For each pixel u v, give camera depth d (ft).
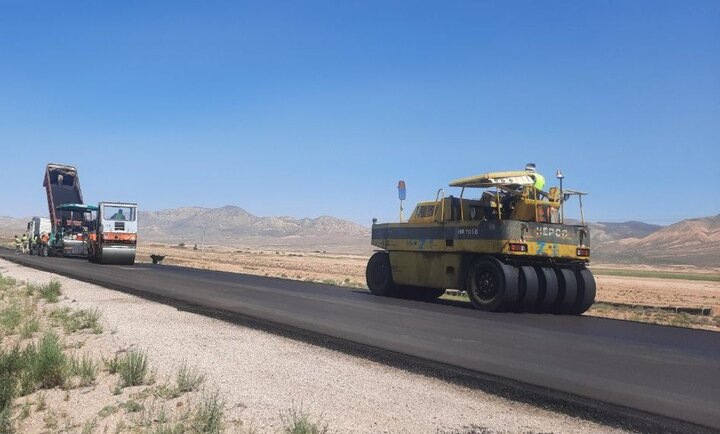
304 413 21.08
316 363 28.86
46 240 150.61
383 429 19.61
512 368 28.66
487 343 35.32
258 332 37.42
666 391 24.85
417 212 64.85
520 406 22.40
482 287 55.57
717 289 158.92
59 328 39.11
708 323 57.62
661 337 40.47
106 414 21.72
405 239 64.54
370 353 31.48
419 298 67.97
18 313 43.50
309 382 25.32
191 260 184.44
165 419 20.90
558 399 23.34
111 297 56.13
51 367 26.04
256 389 24.16
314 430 19.10
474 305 56.03
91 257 130.11
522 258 55.31
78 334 36.65
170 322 40.86
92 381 25.93
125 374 25.54
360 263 271.08
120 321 40.86
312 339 35.24
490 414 21.31
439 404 22.44
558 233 55.83
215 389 24.16
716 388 25.53
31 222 175.11
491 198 60.18
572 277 55.83
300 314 46.78
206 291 64.80
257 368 27.66
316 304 54.54
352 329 39.55
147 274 91.76
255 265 175.42
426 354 31.58
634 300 99.60
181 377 24.81
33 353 28.60
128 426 20.48
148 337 34.94
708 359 32.27
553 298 54.65
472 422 20.42
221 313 46.06
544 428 19.92
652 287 154.92
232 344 33.22
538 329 42.29
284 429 19.57
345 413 21.20
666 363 30.76
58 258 143.43
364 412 21.34
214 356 30.09
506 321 46.52
